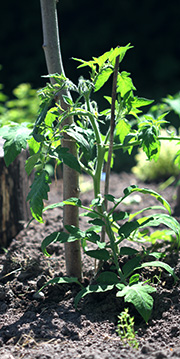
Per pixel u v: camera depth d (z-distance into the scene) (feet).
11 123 9.90
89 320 8.45
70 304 8.92
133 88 8.90
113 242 8.88
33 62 39.09
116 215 8.91
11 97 35.32
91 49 40.29
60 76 8.52
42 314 8.66
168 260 10.27
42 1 8.96
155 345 7.50
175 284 9.27
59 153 8.18
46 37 9.06
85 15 40.45
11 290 9.48
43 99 8.66
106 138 9.46
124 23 40.47
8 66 39.22
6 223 12.55
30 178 13.99
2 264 10.93
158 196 9.05
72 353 7.25
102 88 36.19
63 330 8.11
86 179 20.72
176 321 8.23
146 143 8.65
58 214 15.08
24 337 7.93
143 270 9.77
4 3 39.91
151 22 40.27
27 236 12.89
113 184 19.99
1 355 7.26
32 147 9.09
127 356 6.98
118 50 8.16
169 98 16.44
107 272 8.61
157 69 39.40
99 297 9.09
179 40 40.22
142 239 10.59
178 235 9.35
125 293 7.96
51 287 9.40
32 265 10.27
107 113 9.61
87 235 8.64
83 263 10.85
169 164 19.94
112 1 40.16
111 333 8.07
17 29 40.16
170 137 9.07
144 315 7.69
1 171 12.30
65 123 9.11
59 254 11.60
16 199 13.03
